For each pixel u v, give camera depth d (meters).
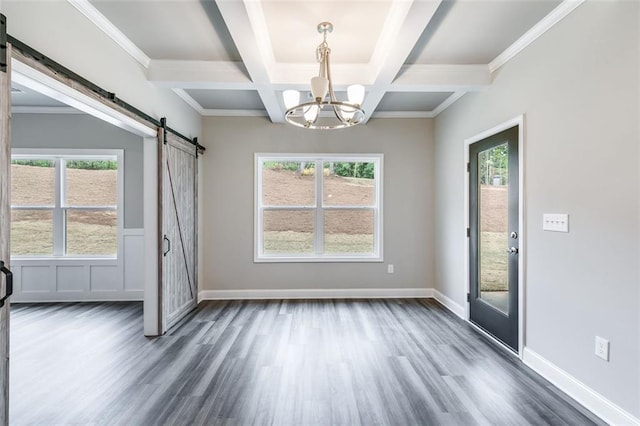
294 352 2.78
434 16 2.28
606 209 1.89
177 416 1.92
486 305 3.20
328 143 4.56
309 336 3.13
